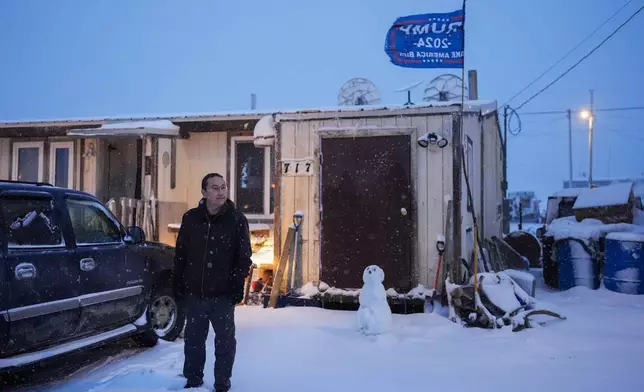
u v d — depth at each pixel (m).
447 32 7.61
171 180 10.95
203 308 4.36
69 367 5.34
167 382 4.59
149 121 10.62
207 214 4.36
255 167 11.15
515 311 6.74
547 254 10.41
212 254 4.32
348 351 5.63
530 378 4.68
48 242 4.75
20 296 4.29
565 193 13.55
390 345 5.84
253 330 6.54
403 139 8.08
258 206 11.07
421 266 7.97
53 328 4.60
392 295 7.84
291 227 8.38
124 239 5.84
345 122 8.34
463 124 8.62
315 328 6.62
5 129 11.50
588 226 9.76
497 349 5.66
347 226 8.18
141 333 5.99
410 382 4.61
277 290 8.22
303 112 8.46
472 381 4.62
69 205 5.27
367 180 8.16
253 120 10.66
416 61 7.65
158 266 6.19
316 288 8.23
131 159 12.41
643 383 4.52
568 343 5.87
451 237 7.81
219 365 4.32
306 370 4.97
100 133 10.45
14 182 4.77
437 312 7.52
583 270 9.39
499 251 10.27
